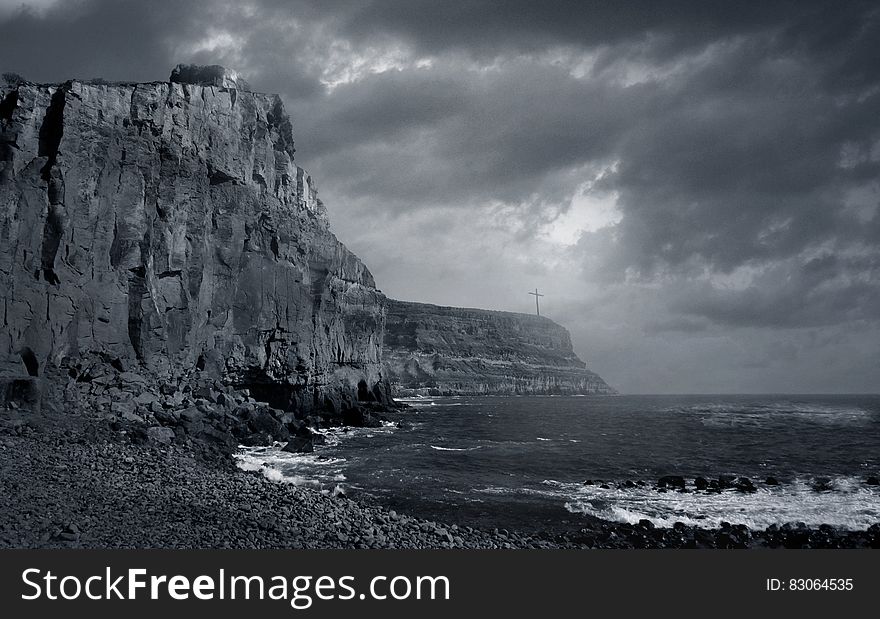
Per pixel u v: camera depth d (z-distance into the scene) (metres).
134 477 21.23
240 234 49.09
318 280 59.91
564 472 34.00
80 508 16.44
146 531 15.21
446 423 69.19
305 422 52.94
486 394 194.12
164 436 30.91
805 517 22.94
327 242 64.25
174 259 42.34
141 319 38.84
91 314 35.66
